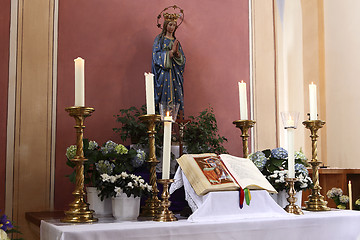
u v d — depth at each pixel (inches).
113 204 114.5
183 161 116.0
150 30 175.3
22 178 148.2
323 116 202.2
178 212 134.2
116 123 165.2
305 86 204.1
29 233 145.6
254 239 103.2
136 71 170.9
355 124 185.3
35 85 154.1
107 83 165.9
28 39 155.3
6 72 150.3
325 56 203.3
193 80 181.5
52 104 155.8
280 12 203.6
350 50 190.4
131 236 91.1
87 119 161.2
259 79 194.4
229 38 190.7
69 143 156.9
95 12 167.6
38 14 158.1
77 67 107.7
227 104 186.1
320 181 183.8
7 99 149.3
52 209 151.2
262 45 197.2
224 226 100.1
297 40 204.8
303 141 203.8
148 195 117.4
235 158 123.8
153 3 177.5
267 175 134.0
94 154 120.3
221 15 190.9
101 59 166.2
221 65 187.6
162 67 158.6
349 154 187.0
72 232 86.8
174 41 163.3
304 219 109.2
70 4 163.9
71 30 162.9
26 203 147.9
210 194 106.7
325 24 204.1
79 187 108.0
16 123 149.5
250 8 197.2
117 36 169.8
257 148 189.6
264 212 111.6
